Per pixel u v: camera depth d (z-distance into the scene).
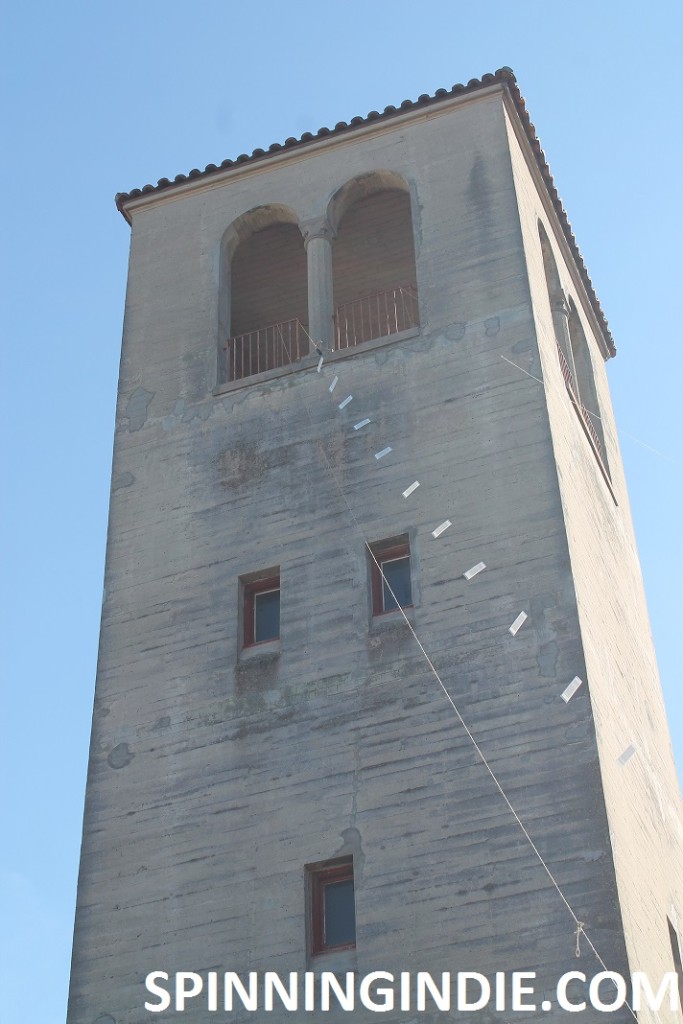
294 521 28.47
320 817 25.14
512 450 27.75
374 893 24.12
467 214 31.14
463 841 24.08
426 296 30.30
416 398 29.06
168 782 26.42
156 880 25.53
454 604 26.39
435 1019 22.89
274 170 33.72
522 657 25.45
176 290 32.81
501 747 24.70
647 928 24.27
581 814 23.73
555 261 33.56
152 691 27.50
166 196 34.44
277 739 26.12
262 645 27.36
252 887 24.92
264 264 35.19
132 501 29.94
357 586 27.27
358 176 32.75
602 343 37.53
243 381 30.70
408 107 32.97
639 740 28.08
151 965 24.80
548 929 22.97
